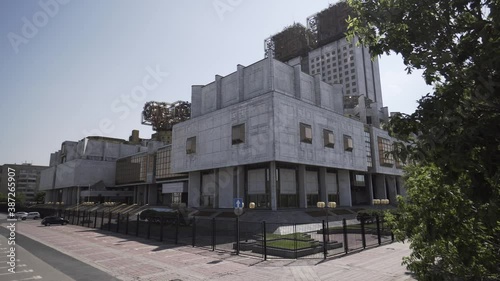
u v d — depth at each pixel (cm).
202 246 1831
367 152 5634
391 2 408
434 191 433
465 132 305
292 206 4059
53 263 1394
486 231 415
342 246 1677
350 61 11444
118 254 1608
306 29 12825
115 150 8544
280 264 1299
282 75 4375
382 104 12281
